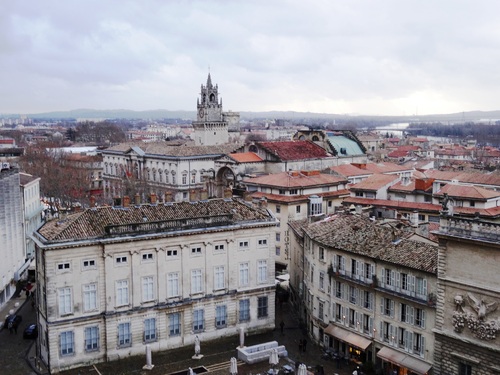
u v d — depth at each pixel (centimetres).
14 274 12000
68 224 8600
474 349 6431
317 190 14250
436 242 8169
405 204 13125
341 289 8838
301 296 10431
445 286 6681
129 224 8669
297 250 10919
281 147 17300
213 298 9356
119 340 8694
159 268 8900
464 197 12144
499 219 9012
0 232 11000
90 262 8462
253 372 8256
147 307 8844
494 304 6231
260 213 9912
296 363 8569
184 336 9175
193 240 9131
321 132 18562
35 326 9681
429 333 7462
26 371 8331
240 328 9094
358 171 16575
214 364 8569
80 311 8425
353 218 9800
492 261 6219
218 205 9919
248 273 9712
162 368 8419
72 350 8400
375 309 8250
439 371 6825
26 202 14462
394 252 8088
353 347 8688
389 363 8050
